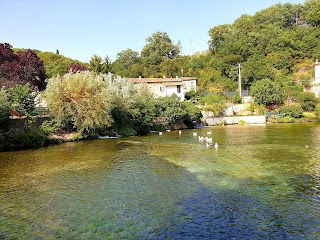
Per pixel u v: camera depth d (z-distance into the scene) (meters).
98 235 11.52
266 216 12.89
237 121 68.69
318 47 106.12
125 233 11.64
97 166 23.62
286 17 134.75
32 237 11.46
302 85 85.69
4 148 32.62
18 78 47.75
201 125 65.62
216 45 126.00
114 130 46.97
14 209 14.49
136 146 34.31
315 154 26.61
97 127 42.53
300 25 131.25
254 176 19.33
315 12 122.25
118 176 20.30
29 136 34.22
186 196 15.73
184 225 12.22
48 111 41.62
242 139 38.69
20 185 18.61
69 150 32.03
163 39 138.00
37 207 14.70
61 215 13.59
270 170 20.84
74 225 12.48
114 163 24.64
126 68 122.88
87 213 13.74
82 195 16.38
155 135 47.59
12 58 53.75
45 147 34.62
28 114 37.81
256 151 28.81
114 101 45.94
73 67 75.19
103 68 78.38
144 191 16.80
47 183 18.94
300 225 11.96
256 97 75.00
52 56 99.00
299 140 36.12
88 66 82.94
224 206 14.15
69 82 40.91
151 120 52.56
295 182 17.81
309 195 15.45
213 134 46.72
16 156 28.66
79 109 40.00
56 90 39.66
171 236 11.31
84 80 41.72
